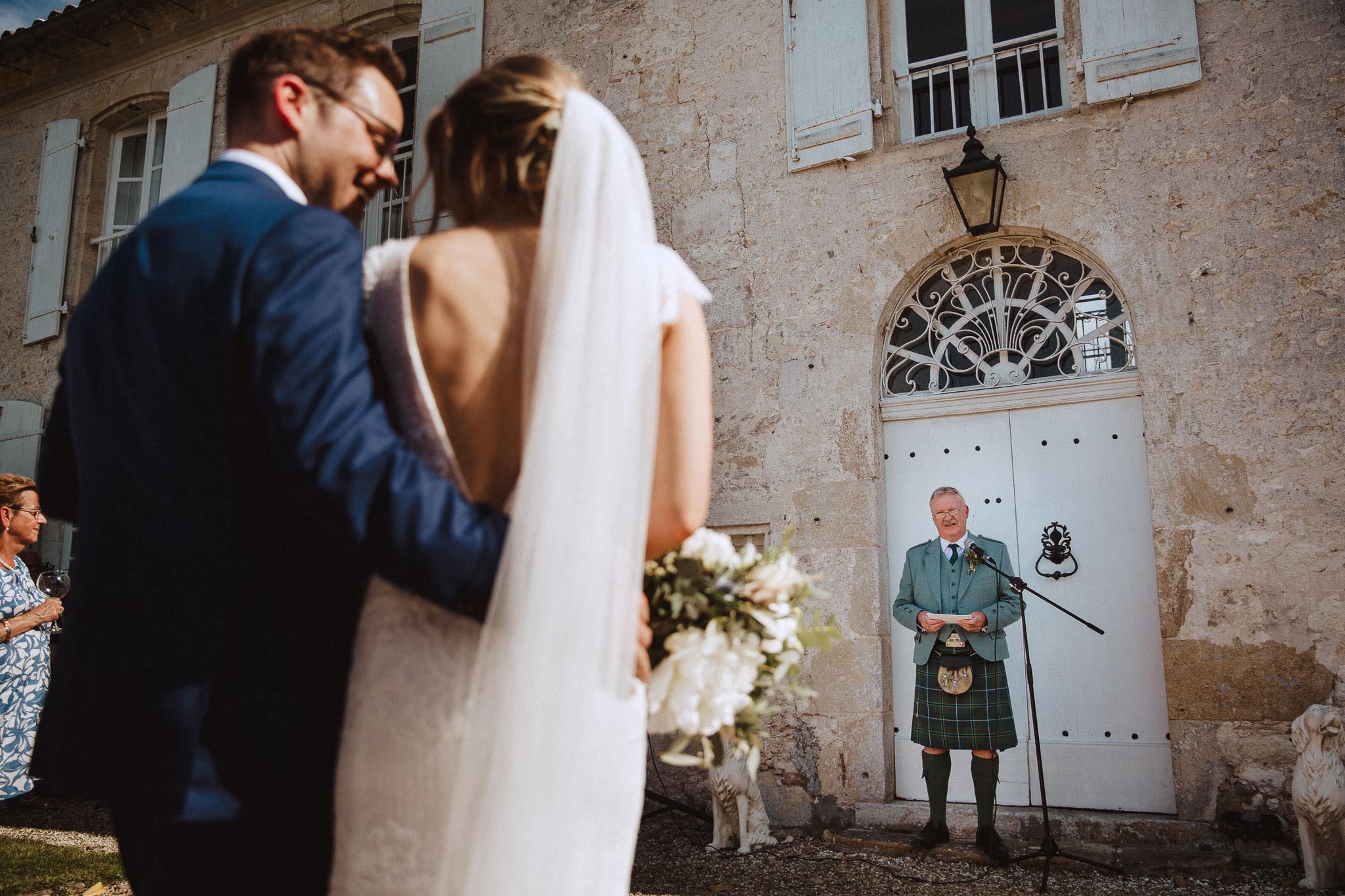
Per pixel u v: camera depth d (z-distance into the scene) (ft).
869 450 19.27
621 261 3.41
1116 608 17.65
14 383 31.14
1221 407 16.56
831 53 20.62
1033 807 17.62
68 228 31.12
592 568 3.12
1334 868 13.93
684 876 15.28
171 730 3.10
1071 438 18.42
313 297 3.09
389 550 2.85
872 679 18.51
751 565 3.93
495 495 3.34
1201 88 17.42
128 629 3.23
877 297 19.66
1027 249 19.24
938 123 20.53
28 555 28.12
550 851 3.05
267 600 3.26
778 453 20.03
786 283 20.49
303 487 2.91
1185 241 17.22
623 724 3.38
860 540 19.03
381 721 3.20
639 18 23.03
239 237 3.30
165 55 30.89
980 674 15.98
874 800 18.15
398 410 3.32
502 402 3.34
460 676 3.18
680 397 3.54
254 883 3.18
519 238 3.53
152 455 3.28
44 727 3.48
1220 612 16.11
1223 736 15.85
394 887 3.09
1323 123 16.46
